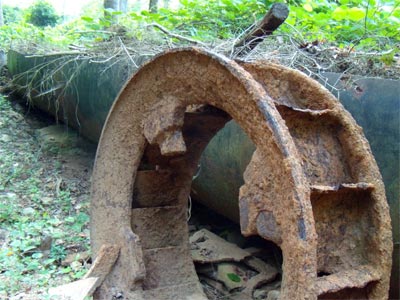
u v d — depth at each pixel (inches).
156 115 64.2
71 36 155.0
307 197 42.9
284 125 45.1
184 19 116.5
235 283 76.8
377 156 58.0
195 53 53.5
